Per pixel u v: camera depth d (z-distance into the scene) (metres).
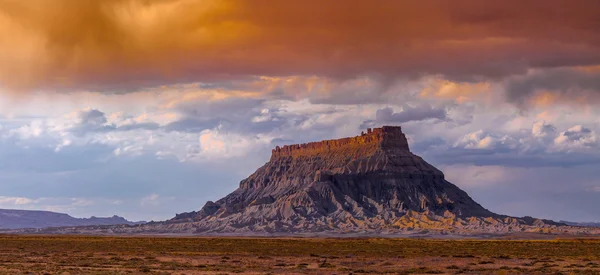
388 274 103.31
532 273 103.44
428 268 113.94
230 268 112.31
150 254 155.62
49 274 96.56
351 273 103.62
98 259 133.00
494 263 126.88
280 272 105.19
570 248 191.50
